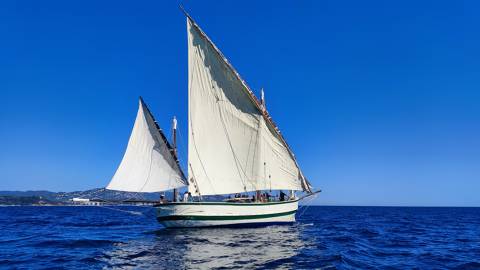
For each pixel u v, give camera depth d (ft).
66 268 73.61
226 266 74.54
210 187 132.77
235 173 138.31
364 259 85.05
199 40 132.77
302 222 202.28
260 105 141.59
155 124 123.75
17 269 73.26
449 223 221.05
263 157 143.84
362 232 146.61
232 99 137.80
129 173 119.34
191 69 132.46
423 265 79.71
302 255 86.33
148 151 122.31
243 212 129.39
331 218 255.91
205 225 123.13
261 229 131.95
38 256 86.79
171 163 125.18
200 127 132.67
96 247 99.45
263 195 145.89
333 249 96.07
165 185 123.24
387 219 257.14
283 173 148.25
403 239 125.70
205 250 90.79
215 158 134.72
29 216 267.59
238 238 109.91
